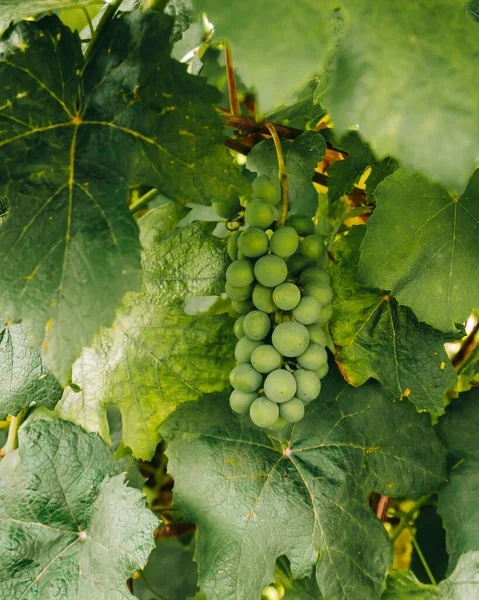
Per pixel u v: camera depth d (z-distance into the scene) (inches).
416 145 10.6
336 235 18.3
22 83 13.0
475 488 17.1
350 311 16.4
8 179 12.7
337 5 10.8
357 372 16.3
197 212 20.9
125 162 12.9
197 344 16.2
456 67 10.8
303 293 14.6
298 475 16.4
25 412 17.0
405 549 20.4
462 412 17.8
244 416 16.5
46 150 12.9
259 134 16.1
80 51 13.3
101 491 16.1
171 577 21.3
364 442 16.9
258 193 14.9
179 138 12.9
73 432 16.3
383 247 15.0
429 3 11.1
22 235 12.4
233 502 15.9
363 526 16.4
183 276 16.3
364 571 16.1
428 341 16.1
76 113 13.2
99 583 15.7
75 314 11.9
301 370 14.1
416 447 17.1
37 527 16.2
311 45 10.5
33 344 11.9
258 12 10.5
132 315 16.3
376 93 10.7
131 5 16.5
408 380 16.2
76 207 12.6
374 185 16.5
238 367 14.1
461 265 15.1
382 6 10.9
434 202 15.0
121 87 13.0
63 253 12.3
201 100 12.8
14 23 13.2
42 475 16.3
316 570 15.9
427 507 19.6
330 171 16.5
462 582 16.2
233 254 15.2
